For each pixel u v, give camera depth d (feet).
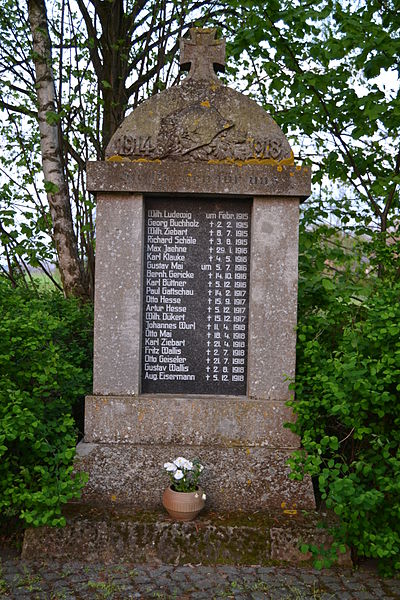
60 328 16.14
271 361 12.89
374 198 19.38
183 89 13.14
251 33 16.67
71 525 11.30
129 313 12.92
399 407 10.91
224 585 10.34
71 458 12.19
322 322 13.93
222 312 13.34
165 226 13.25
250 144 12.96
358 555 11.30
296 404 11.90
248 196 12.87
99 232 12.87
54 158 20.90
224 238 13.26
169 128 12.98
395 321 11.10
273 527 11.29
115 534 11.25
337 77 17.17
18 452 12.03
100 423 12.85
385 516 10.83
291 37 17.51
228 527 11.28
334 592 10.17
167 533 11.25
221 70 13.84
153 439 12.83
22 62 23.20
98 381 12.97
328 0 16.39
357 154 19.11
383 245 15.89
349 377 10.66
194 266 13.30
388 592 10.26
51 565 10.96
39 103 20.58
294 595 10.05
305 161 19.58
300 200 13.07
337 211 19.27
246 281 13.33
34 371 12.17
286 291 12.88
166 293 13.30
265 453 12.59
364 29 15.75
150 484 12.48
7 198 23.13
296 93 18.10
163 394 13.25
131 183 12.67
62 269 21.56
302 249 17.02
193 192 12.68
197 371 13.35
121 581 10.39
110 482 12.49
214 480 12.45
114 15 23.59
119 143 12.95
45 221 23.32
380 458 10.94
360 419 10.95
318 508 12.44
